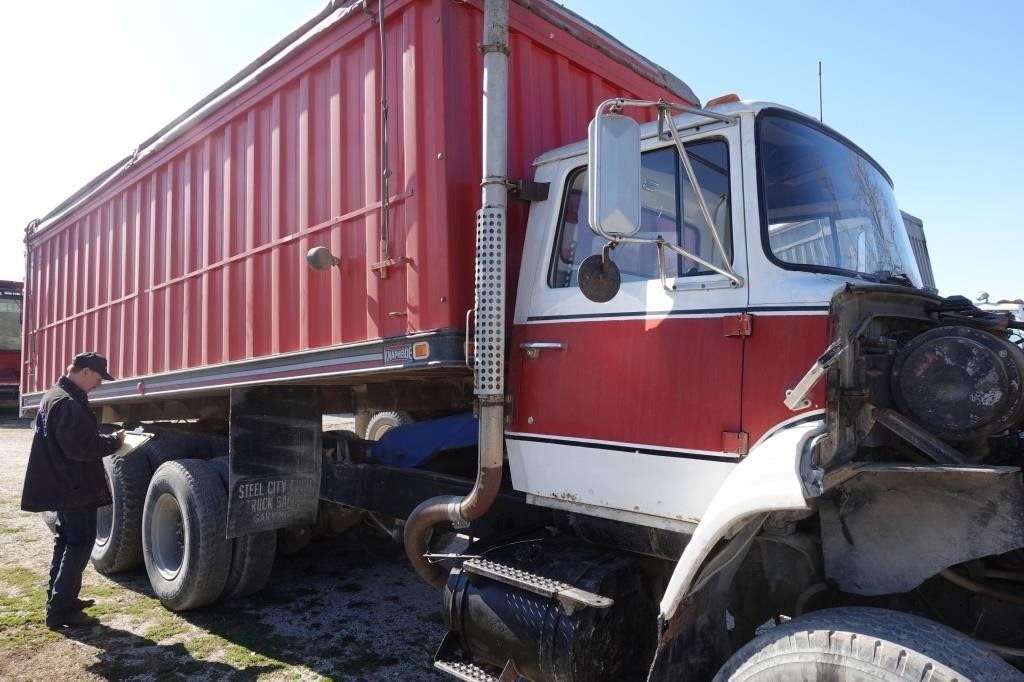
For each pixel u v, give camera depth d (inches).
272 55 178.1
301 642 173.3
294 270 168.2
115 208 252.2
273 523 176.1
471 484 147.4
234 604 200.1
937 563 86.1
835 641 79.4
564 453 119.6
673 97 201.8
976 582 93.7
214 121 197.8
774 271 100.8
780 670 82.4
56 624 179.8
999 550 82.4
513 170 146.0
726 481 91.6
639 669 112.9
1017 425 99.7
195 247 205.2
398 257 138.3
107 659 162.4
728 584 103.5
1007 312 108.2
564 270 126.2
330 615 191.9
